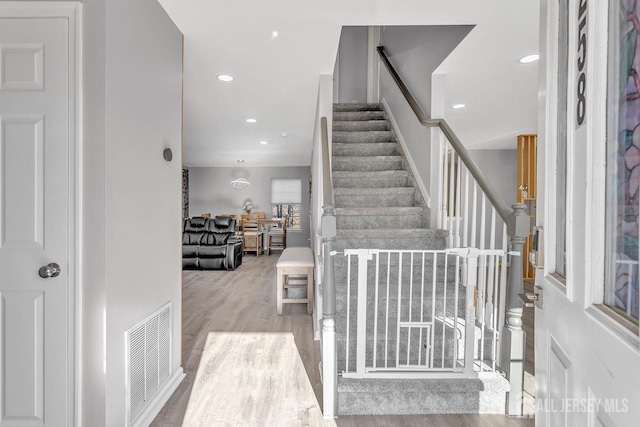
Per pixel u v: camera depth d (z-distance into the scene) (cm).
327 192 214
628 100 61
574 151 74
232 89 320
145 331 178
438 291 238
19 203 142
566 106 85
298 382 219
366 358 212
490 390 185
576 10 74
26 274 143
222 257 604
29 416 143
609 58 65
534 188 525
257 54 249
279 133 506
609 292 65
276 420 180
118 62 151
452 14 197
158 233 194
